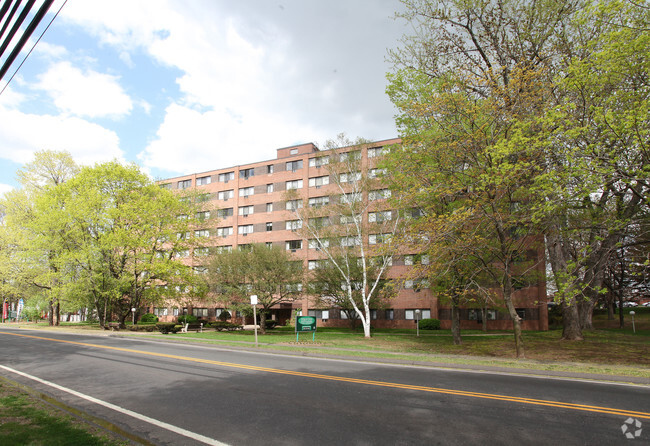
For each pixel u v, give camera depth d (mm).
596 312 59500
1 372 11664
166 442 5727
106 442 5293
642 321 48125
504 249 16875
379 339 26312
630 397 8766
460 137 16984
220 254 35750
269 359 15141
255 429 6312
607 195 17562
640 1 12688
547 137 14023
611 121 12500
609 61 12766
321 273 36312
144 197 34781
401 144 21016
